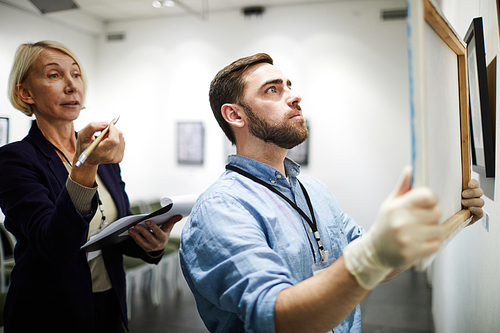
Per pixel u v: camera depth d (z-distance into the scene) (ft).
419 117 1.29
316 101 16.17
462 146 2.79
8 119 14.37
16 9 15.10
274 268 2.21
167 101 18.42
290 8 16.40
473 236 4.53
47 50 3.91
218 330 2.77
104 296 4.34
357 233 3.67
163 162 18.60
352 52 15.69
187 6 16.76
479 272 4.15
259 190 2.96
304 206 3.19
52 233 3.06
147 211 12.61
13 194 3.48
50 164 3.85
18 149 3.72
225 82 3.26
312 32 16.14
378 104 15.47
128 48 18.95
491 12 3.46
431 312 10.41
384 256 1.42
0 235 9.93
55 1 13.73
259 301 2.03
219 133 17.63
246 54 17.07
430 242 1.32
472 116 4.06
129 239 4.59
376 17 15.35
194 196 4.37
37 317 3.71
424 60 1.28
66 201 3.03
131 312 10.68
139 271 10.52
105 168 4.54
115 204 4.50
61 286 3.71
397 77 15.21
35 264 3.69
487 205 3.76
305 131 3.09
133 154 19.10
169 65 18.31
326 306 1.77
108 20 19.07
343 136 15.90
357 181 15.80
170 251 12.08
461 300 5.37
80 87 4.18
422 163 1.31
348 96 15.79
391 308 10.73
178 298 11.75
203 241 2.57
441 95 2.06
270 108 3.04
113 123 3.14
